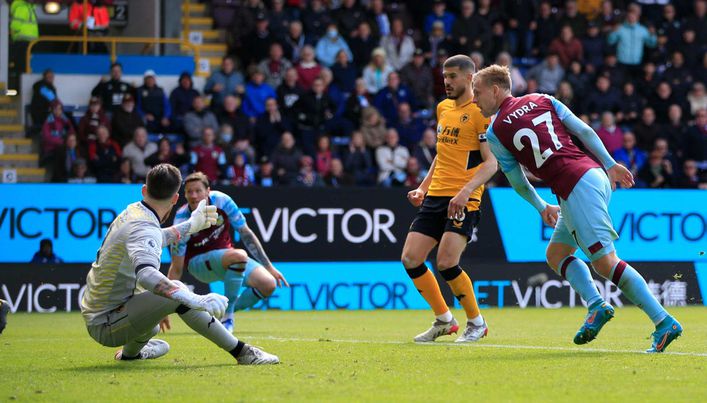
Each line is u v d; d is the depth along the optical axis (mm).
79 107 62938
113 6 71000
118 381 19094
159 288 19594
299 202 46406
